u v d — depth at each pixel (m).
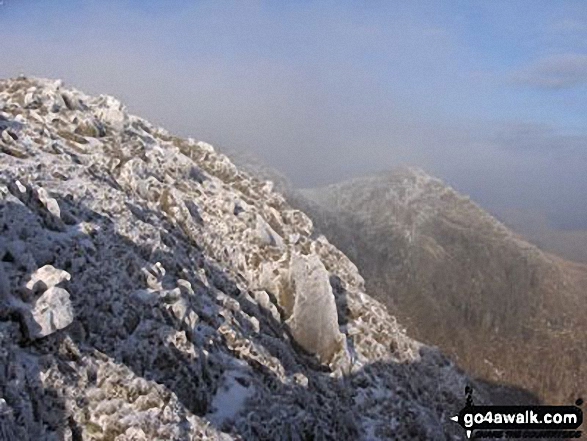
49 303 17.23
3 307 16.58
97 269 22.06
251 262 37.22
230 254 36.59
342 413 31.20
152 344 21.70
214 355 24.86
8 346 15.77
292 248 43.78
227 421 22.47
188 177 42.09
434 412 42.22
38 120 34.81
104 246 23.75
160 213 33.34
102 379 17.44
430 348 51.34
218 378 24.19
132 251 25.03
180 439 17.17
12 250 18.77
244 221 40.34
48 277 18.27
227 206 40.16
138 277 24.06
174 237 31.44
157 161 39.44
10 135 28.61
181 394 21.55
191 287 27.39
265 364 27.53
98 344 19.75
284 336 34.03
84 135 37.03
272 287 36.25
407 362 44.06
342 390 33.81
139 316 22.12
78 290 20.48
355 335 40.56
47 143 30.45
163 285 25.44
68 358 17.27
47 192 23.70
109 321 20.81
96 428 16.12
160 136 49.00
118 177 34.03
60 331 17.56
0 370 15.00
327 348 35.69
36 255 20.14
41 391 15.78
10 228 19.94
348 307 43.28
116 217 27.12
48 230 21.94
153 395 17.73
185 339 22.92
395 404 36.72
